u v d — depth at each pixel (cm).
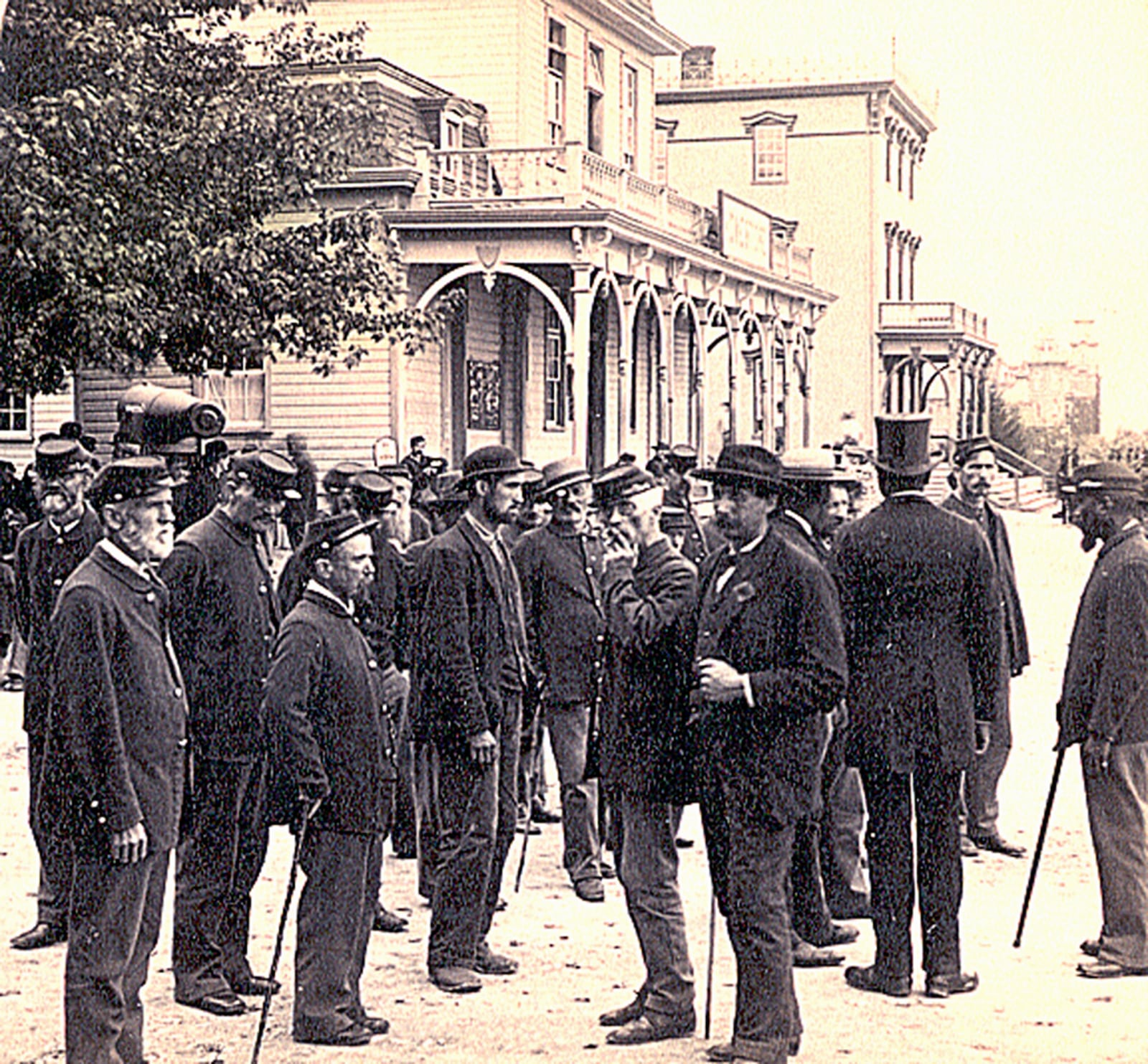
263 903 770
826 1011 586
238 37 1881
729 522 553
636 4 3158
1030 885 675
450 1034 564
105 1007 494
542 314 2758
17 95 1497
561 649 790
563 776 784
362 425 2258
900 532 612
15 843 879
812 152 4150
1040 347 2592
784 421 3303
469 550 643
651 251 2358
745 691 528
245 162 1698
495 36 2692
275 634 629
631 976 644
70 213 1459
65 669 490
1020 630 878
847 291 4128
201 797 600
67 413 2317
